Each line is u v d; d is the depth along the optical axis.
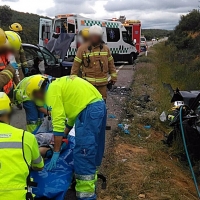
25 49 9.28
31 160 2.79
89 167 3.46
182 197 4.27
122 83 12.65
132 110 8.28
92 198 3.55
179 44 29.08
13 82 5.96
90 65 5.54
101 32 5.51
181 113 5.57
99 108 3.48
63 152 3.74
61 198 3.27
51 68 9.97
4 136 2.61
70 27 17.39
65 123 3.57
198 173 5.27
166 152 5.89
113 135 6.28
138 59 22.80
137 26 27.52
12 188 2.50
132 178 4.61
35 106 4.84
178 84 13.09
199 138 5.36
